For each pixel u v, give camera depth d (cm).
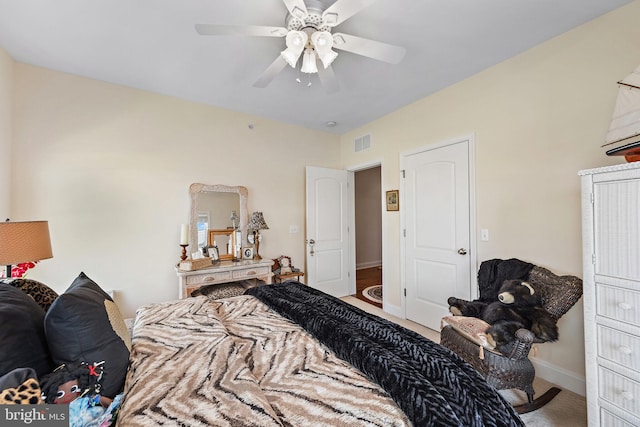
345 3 140
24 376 75
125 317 275
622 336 128
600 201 137
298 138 396
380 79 262
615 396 130
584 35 188
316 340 134
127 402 86
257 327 149
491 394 94
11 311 91
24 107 233
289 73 253
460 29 192
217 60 231
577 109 192
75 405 81
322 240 405
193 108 315
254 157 359
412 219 318
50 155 243
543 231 210
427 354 110
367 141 385
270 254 373
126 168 278
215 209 327
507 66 231
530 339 149
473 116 256
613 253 132
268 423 78
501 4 169
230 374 101
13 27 189
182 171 309
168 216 300
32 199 236
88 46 212
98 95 264
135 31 194
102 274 265
